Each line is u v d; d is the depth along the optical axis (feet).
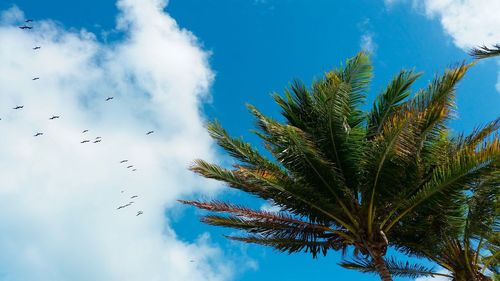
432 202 39.75
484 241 45.14
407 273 49.49
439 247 45.55
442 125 39.06
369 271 50.06
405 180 40.47
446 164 40.16
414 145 38.01
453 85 38.22
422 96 38.52
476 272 44.01
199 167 43.39
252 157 42.60
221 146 43.93
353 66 45.93
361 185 42.73
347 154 42.06
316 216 42.91
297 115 46.80
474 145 40.57
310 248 44.42
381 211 42.70
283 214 43.37
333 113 41.19
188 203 43.91
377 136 42.96
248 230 45.47
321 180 42.04
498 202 41.39
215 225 46.37
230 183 44.01
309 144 39.88
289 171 42.91
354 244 42.75
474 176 37.32
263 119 44.06
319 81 44.80
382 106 46.68
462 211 44.96
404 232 45.70
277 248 45.37
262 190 43.24
